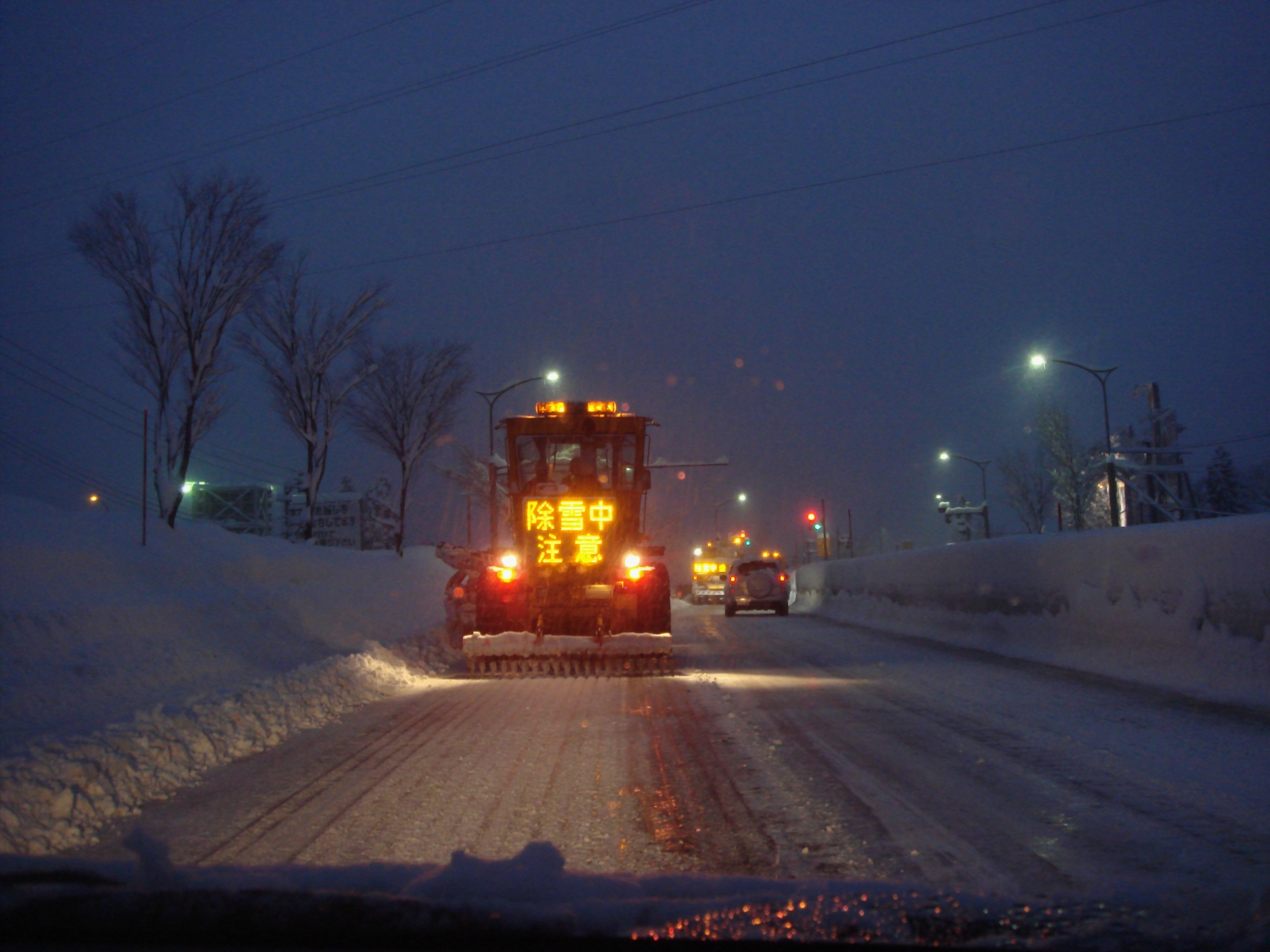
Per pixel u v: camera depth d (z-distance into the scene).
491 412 33.22
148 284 20.55
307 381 27.33
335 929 3.03
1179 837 5.26
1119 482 42.78
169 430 20.70
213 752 7.98
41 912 3.12
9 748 6.81
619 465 15.91
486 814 6.06
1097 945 3.12
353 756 8.15
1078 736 8.25
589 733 9.01
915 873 4.75
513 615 15.05
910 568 23.08
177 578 16.09
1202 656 10.99
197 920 3.08
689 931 3.00
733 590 33.72
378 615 21.81
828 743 8.27
